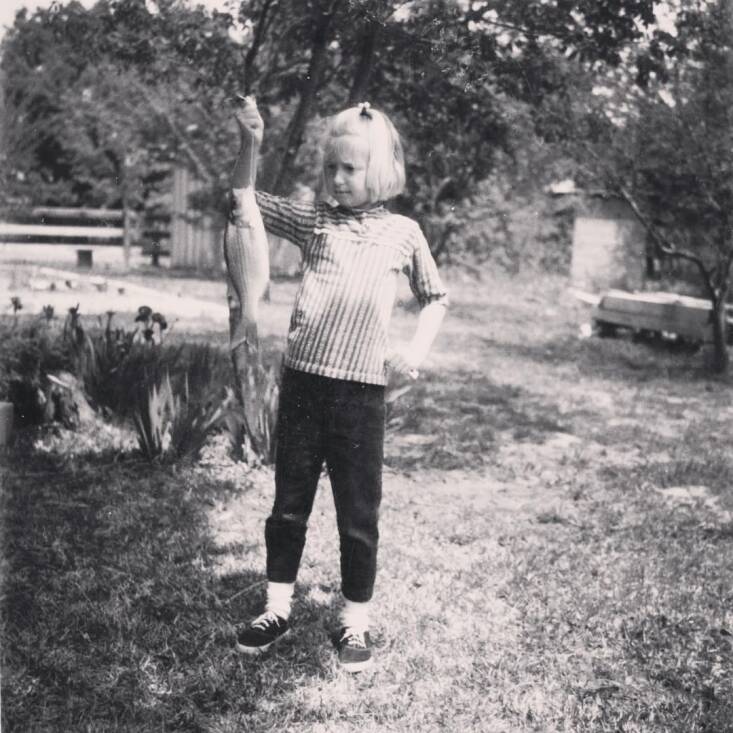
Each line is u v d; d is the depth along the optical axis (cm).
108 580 366
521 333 1384
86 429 591
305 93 677
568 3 643
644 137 1034
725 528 485
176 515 453
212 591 361
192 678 293
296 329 297
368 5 586
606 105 962
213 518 457
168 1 761
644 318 1297
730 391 982
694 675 313
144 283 1744
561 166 1428
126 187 2025
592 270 2011
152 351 645
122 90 1723
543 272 2075
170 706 277
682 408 867
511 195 1730
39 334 673
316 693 289
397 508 500
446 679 302
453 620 348
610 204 1966
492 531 462
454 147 874
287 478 306
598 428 752
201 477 519
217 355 672
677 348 1280
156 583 367
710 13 807
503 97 812
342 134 289
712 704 295
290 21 699
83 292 1480
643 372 1078
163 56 791
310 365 292
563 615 357
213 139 1697
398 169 295
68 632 319
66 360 646
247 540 426
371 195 292
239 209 277
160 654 309
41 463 526
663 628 352
